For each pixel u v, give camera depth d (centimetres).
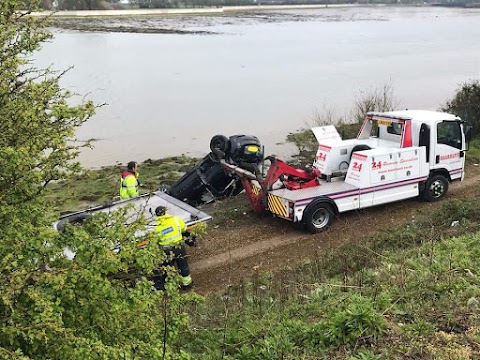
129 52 5712
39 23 550
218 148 1395
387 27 9688
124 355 408
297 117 2877
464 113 2008
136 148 2358
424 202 1344
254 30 8900
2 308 401
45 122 489
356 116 2433
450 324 610
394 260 898
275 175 1199
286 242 1141
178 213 1054
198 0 15225
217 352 625
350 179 1242
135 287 479
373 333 601
